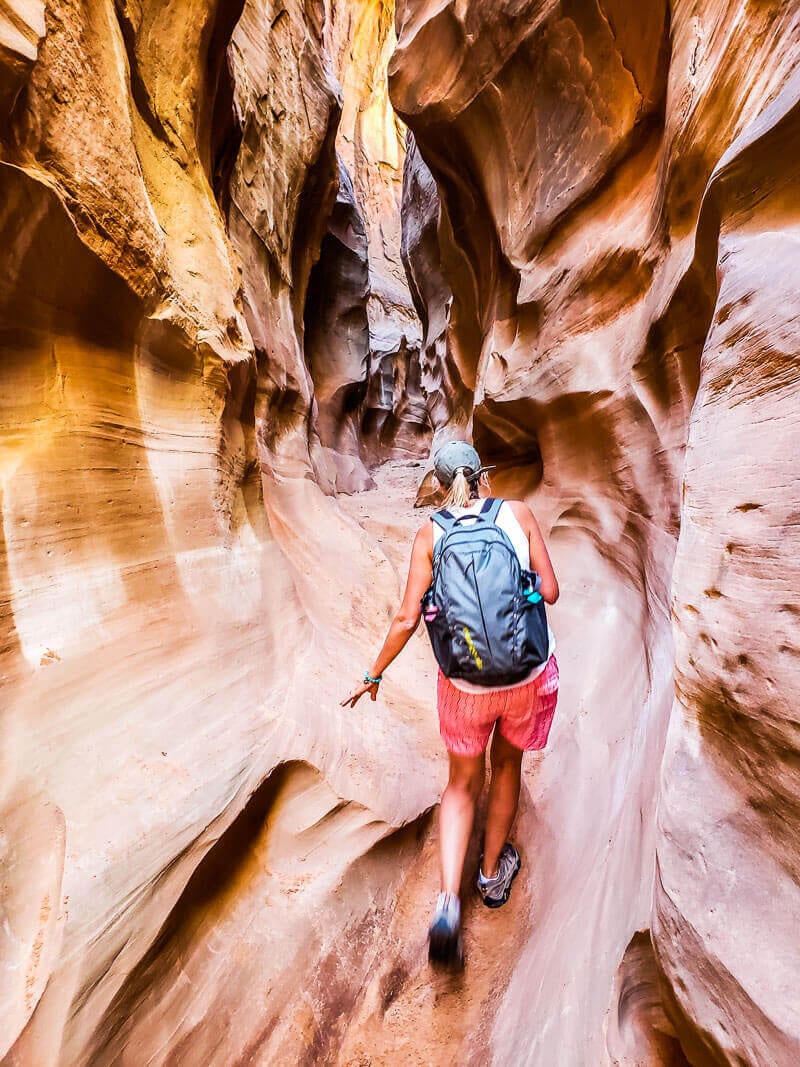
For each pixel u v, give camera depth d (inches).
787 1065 28.5
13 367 57.4
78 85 60.9
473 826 85.2
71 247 57.9
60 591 60.2
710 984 34.3
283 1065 57.3
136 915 49.6
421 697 111.6
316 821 74.1
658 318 98.3
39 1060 39.7
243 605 89.7
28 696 53.1
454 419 320.5
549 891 75.9
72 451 63.5
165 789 58.4
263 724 75.5
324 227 305.0
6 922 43.4
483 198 212.1
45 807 49.6
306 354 373.1
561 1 140.6
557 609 129.9
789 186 51.9
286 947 63.9
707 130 87.8
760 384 46.2
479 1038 62.6
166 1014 50.9
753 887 35.0
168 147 97.6
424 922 74.9
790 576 37.5
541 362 155.1
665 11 113.0
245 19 204.5
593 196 148.9
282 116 231.3
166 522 78.8
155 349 78.7
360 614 129.6
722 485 47.9
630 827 61.7
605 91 141.0
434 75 189.3
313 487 180.7
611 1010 46.3
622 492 119.5
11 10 50.1
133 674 64.3
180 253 91.5
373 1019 64.7
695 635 46.7
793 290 45.1
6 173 48.2
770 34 73.9
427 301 449.7
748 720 38.5
